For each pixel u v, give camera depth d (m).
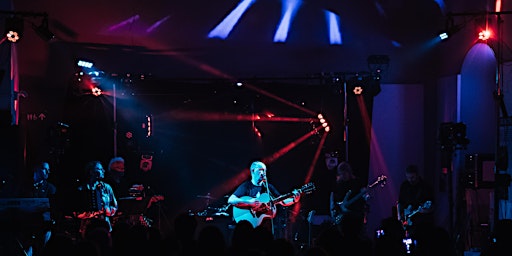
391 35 12.07
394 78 12.95
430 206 9.99
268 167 12.89
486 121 11.52
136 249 5.18
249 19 11.79
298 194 10.23
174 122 12.71
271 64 12.62
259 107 12.73
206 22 11.78
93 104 12.22
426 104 12.91
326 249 5.43
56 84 12.41
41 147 12.39
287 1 11.54
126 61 12.29
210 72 12.59
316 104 12.75
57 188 12.16
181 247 5.22
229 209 11.74
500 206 10.36
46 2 11.03
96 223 9.12
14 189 9.88
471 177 11.16
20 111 12.25
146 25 11.70
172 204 12.84
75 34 11.70
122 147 12.52
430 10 11.41
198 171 12.88
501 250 5.62
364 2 11.46
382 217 12.91
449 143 10.73
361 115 12.75
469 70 11.55
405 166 13.03
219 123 12.79
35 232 8.82
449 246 5.27
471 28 10.97
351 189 10.64
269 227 9.95
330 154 12.67
